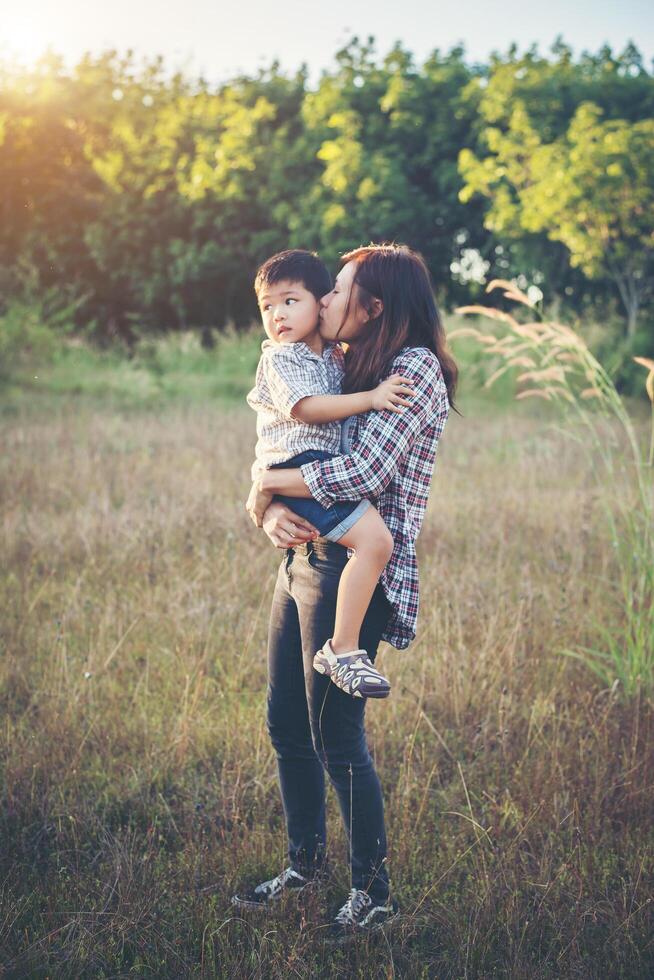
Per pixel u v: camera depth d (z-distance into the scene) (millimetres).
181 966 2363
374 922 2520
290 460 2393
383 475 2293
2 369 14367
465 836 2938
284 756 2680
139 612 4617
